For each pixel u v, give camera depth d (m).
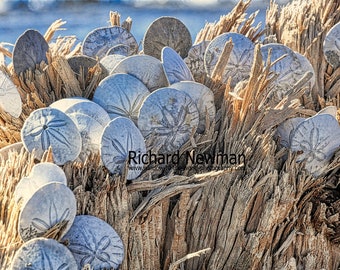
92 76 2.06
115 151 1.90
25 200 1.83
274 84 2.12
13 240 1.82
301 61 2.16
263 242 1.94
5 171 1.89
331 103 2.17
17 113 1.99
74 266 1.80
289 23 2.27
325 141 2.03
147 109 1.96
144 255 1.90
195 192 1.95
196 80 2.12
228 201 1.94
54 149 1.90
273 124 2.04
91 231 1.85
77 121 1.94
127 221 1.88
